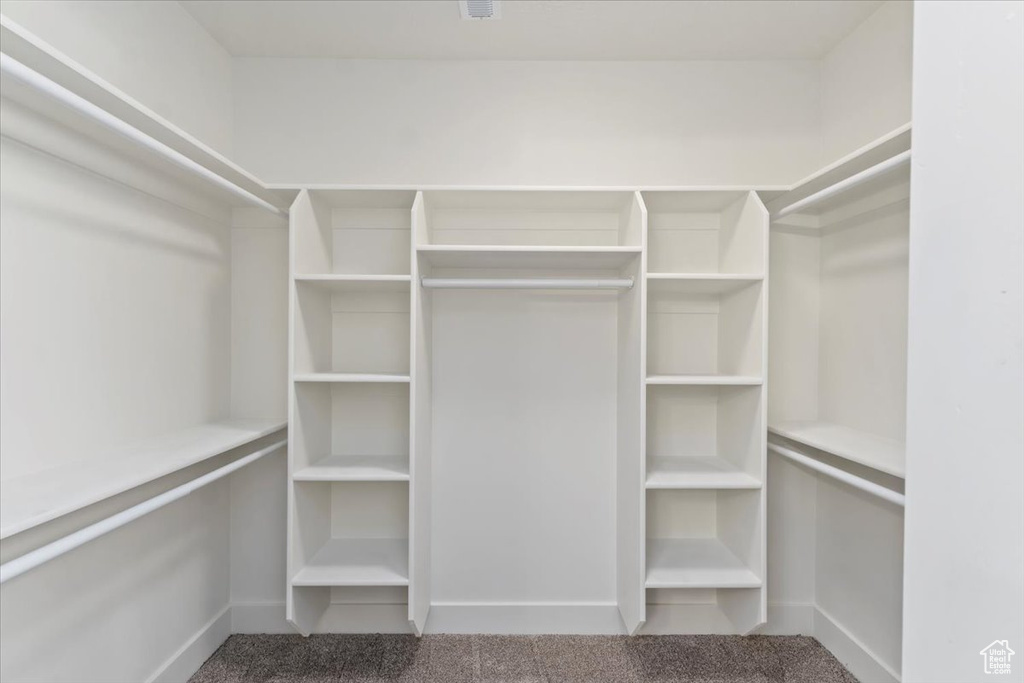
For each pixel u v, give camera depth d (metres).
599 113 2.15
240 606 2.08
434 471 2.15
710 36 1.98
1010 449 0.49
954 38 0.56
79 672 1.32
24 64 0.98
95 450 1.37
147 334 1.58
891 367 1.71
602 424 2.17
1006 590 0.49
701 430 2.18
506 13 1.83
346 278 1.78
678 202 2.01
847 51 1.99
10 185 1.14
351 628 2.09
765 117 2.15
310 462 1.95
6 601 1.13
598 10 1.82
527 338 2.17
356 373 2.12
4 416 1.13
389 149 2.13
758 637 2.08
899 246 1.68
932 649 0.56
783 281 2.12
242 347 2.10
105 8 1.47
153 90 1.67
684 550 2.04
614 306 2.18
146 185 1.55
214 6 1.80
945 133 0.56
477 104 2.14
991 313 0.51
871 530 1.78
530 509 2.16
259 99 2.12
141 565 1.55
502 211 2.14
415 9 1.82
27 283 1.18
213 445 1.50
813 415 2.13
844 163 1.54
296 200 1.82
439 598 2.14
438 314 2.16
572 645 2.01
